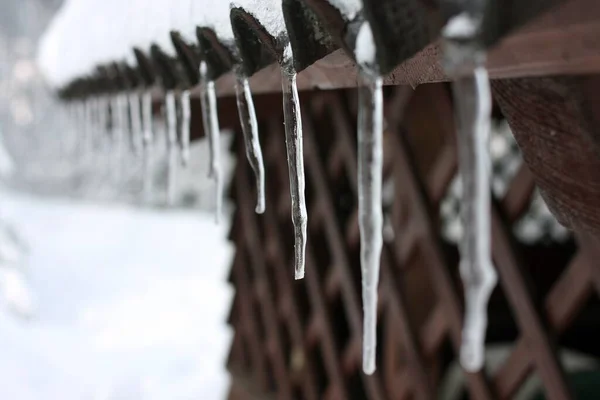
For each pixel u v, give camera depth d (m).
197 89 0.73
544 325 1.00
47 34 2.87
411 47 0.34
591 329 2.02
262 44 0.52
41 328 4.27
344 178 1.79
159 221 7.62
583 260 0.94
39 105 8.80
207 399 3.41
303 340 1.71
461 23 0.30
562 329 0.99
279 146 1.73
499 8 0.30
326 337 1.57
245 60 0.53
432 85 1.22
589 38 0.30
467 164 0.32
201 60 0.62
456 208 2.33
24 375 3.39
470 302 0.33
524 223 2.35
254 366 2.07
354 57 0.37
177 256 6.52
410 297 1.48
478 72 0.31
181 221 7.68
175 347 4.09
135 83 0.97
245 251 2.11
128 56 0.87
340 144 1.44
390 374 1.45
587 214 0.45
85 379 3.50
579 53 0.31
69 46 1.74
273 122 1.74
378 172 0.38
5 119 8.76
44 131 8.82
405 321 1.33
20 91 8.80
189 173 7.88
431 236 1.25
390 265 1.36
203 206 8.11
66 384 3.41
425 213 1.25
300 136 0.48
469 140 0.32
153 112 1.39
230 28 0.53
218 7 0.55
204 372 3.72
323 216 1.53
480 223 0.32
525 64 0.33
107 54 1.03
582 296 0.95
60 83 1.86
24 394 3.21
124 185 8.33
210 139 0.65
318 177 1.52
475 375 1.13
